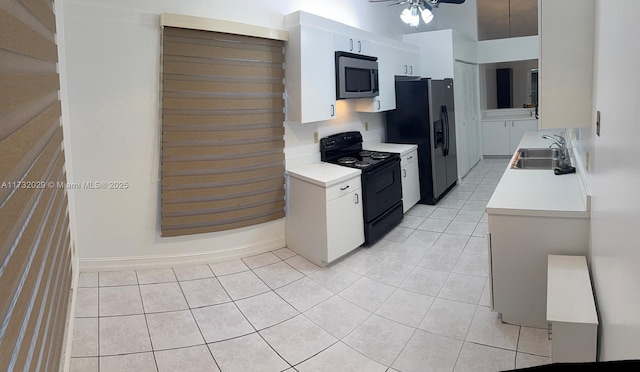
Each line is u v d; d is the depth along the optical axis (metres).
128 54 3.16
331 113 4.07
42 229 1.46
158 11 3.20
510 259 2.56
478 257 3.68
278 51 3.79
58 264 1.95
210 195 3.58
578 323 1.78
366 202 4.01
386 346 2.45
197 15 3.33
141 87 3.25
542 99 2.37
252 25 3.53
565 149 4.20
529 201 2.65
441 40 6.02
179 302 3.00
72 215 3.13
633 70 1.20
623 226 1.32
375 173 4.14
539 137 5.80
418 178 5.40
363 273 3.47
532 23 8.02
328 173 3.80
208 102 3.43
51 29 2.04
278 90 3.84
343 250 3.76
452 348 2.40
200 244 3.66
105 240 3.37
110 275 3.37
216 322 2.74
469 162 7.32
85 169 3.21
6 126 0.97
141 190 3.39
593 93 2.19
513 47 7.55
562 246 2.45
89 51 3.06
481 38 8.22
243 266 3.66
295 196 3.90
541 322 2.55
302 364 2.31
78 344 2.46
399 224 4.72
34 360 1.20
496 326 2.61
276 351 2.43
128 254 3.45
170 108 3.30
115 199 3.34
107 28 3.08
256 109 3.70
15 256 0.99
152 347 2.46
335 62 4.09
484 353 2.34
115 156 3.27
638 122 1.13
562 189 2.90
